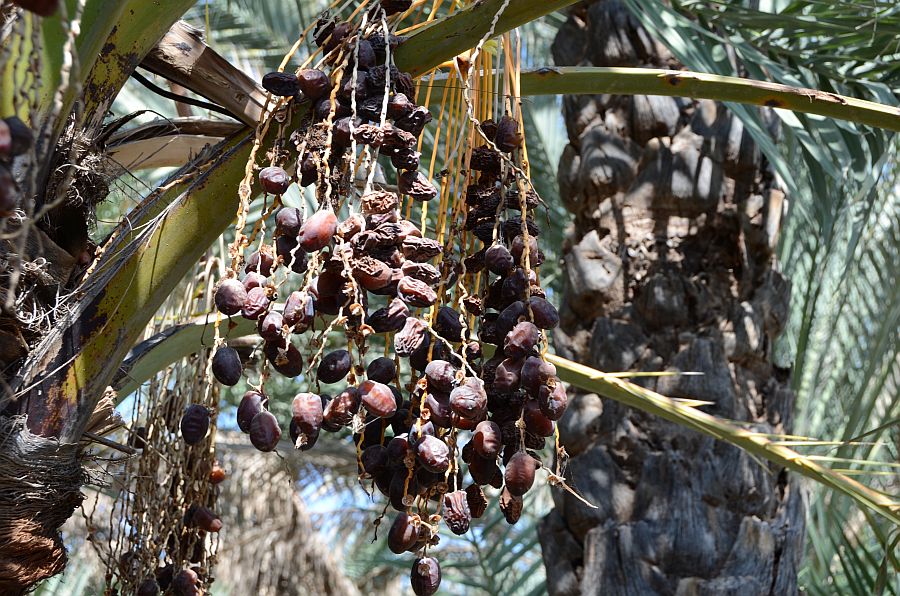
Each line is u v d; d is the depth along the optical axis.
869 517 1.95
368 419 1.41
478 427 1.31
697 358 2.54
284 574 5.57
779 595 2.46
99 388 1.48
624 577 2.43
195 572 1.74
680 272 2.62
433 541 1.35
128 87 2.65
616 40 2.80
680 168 2.65
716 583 2.38
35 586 1.47
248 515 5.58
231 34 4.35
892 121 1.65
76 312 1.47
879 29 2.65
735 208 2.65
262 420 1.29
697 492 2.45
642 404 2.01
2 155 1.08
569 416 2.62
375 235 1.30
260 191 1.52
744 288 2.62
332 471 6.17
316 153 1.36
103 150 1.64
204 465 1.79
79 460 1.57
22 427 1.42
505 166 1.44
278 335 1.29
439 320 1.37
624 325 2.61
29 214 1.09
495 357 1.41
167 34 1.66
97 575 2.98
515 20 1.47
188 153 1.95
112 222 1.74
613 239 2.68
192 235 1.50
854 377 4.00
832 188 2.87
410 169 1.39
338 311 1.34
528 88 1.72
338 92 1.40
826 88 2.83
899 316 3.57
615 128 2.74
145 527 1.74
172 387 1.89
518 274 1.37
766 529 2.46
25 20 1.29
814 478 1.94
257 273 1.33
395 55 1.50
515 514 1.38
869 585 3.04
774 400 2.62
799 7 2.73
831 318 3.96
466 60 1.64
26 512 1.42
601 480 2.52
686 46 2.30
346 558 6.75
